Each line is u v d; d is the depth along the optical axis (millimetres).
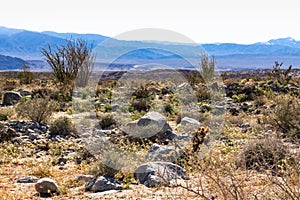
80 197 5949
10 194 6008
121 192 6172
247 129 11414
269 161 6215
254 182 5309
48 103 13055
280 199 4340
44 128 11820
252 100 17391
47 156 9234
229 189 4199
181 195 5410
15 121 12367
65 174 7582
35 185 6293
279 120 10664
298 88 18906
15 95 17812
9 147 9703
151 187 6426
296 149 7176
